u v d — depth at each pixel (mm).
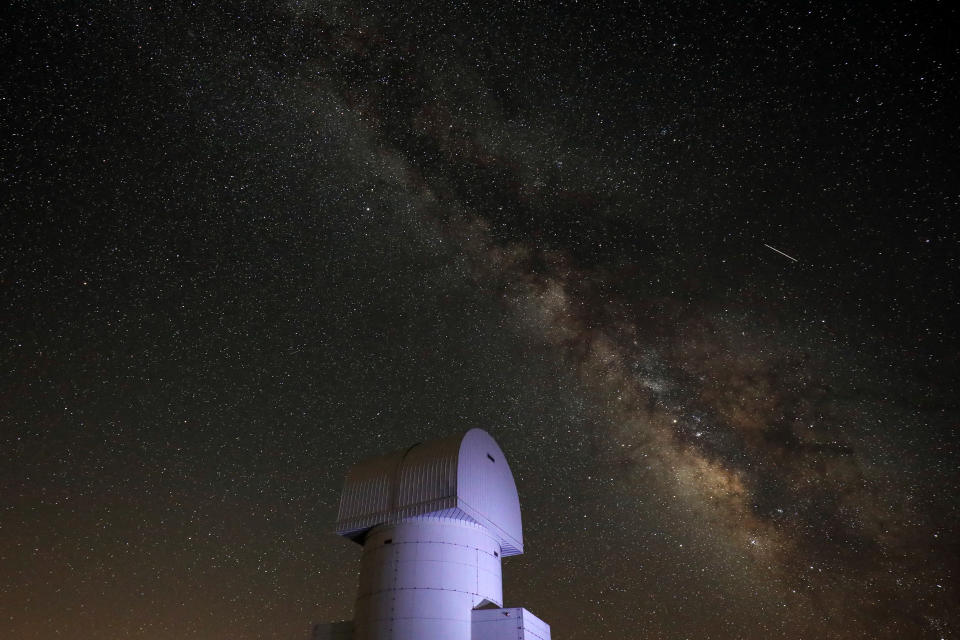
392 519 17703
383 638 16078
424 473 18125
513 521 20469
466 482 18000
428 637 15875
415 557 17078
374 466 19234
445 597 16469
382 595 16719
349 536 18797
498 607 16891
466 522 17938
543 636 17359
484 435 20266
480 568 17562
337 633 17125
